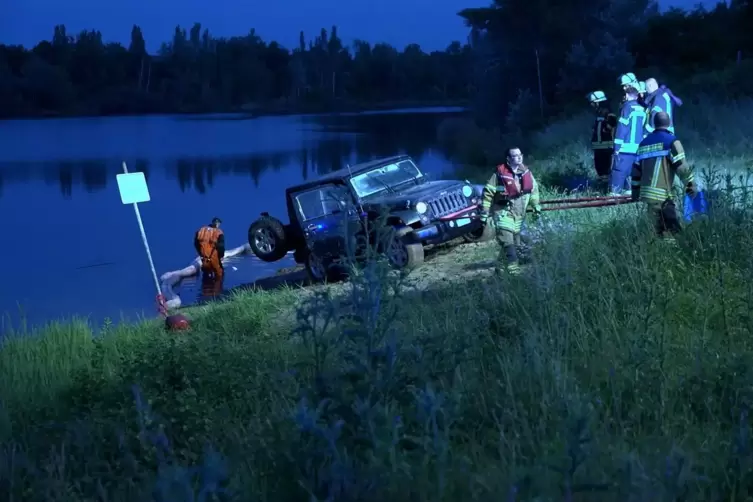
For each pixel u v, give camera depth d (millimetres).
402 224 13336
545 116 39844
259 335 9883
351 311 5902
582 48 39438
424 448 4043
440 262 13156
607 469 4016
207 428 6133
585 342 6398
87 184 49969
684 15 42062
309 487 3836
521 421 4949
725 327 6438
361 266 5973
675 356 6000
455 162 38531
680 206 9844
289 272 18656
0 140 99625
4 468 5250
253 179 48031
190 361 8047
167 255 23984
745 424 4199
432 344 5961
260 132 103500
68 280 20828
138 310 16750
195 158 65312
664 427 4816
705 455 4246
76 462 5582
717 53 38719
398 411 4594
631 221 9922
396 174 15000
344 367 5609
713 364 5691
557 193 16266
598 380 5746
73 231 30625
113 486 5082
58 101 199125
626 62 38000
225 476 3420
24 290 19891
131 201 14070
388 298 5484
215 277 18891
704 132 19750
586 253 8797
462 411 5047
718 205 8945
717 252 7453
